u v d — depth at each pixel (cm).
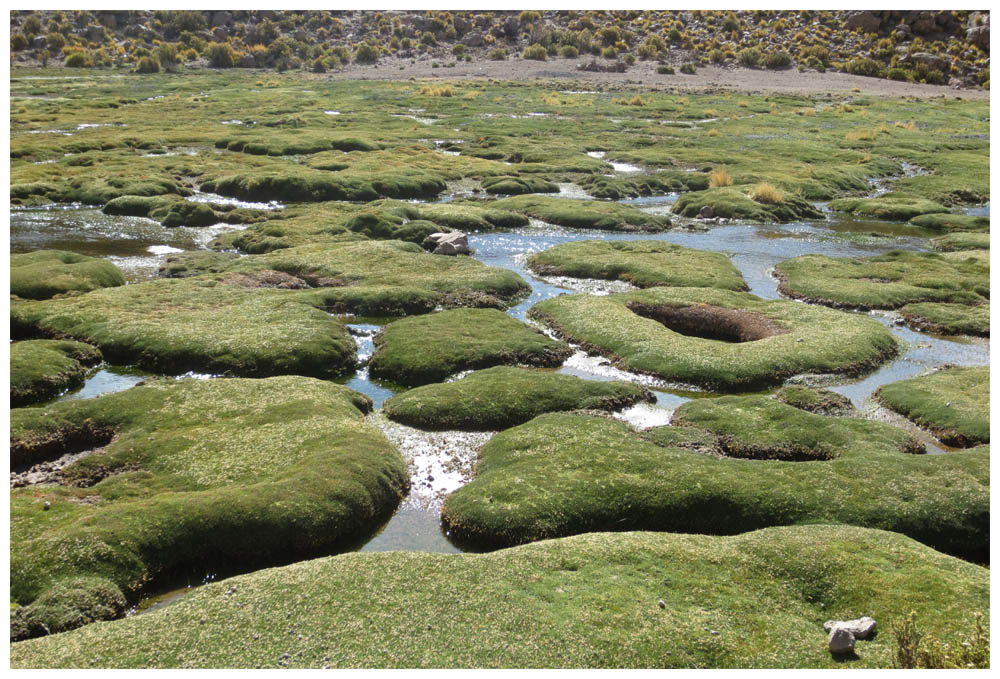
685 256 5478
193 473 2595
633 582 1997
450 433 3025
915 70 15212
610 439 2825
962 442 3003
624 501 2447
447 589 1934
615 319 4153
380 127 10350
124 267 5116
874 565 2070
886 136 10175
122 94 12900
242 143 9012
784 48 16538
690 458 2698
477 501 2442
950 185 7938
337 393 3256
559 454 2714
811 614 1927
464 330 3975
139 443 2788
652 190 7856
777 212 7025
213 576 2184
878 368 3781
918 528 2369
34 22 16962
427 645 1734
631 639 1772
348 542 2356
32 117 10081
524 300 4725
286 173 7412
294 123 10350
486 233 6259
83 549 2100
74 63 16175
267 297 4428
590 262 5281
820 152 9325
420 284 4728
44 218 6300
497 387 3278
